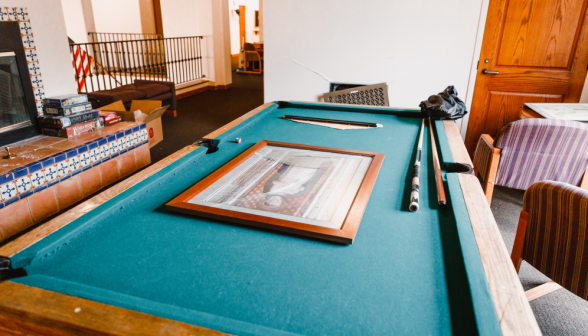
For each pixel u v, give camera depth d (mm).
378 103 3875
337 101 3969
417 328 638
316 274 776
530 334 592
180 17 8148
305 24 3939
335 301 700
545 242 1602
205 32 8055
